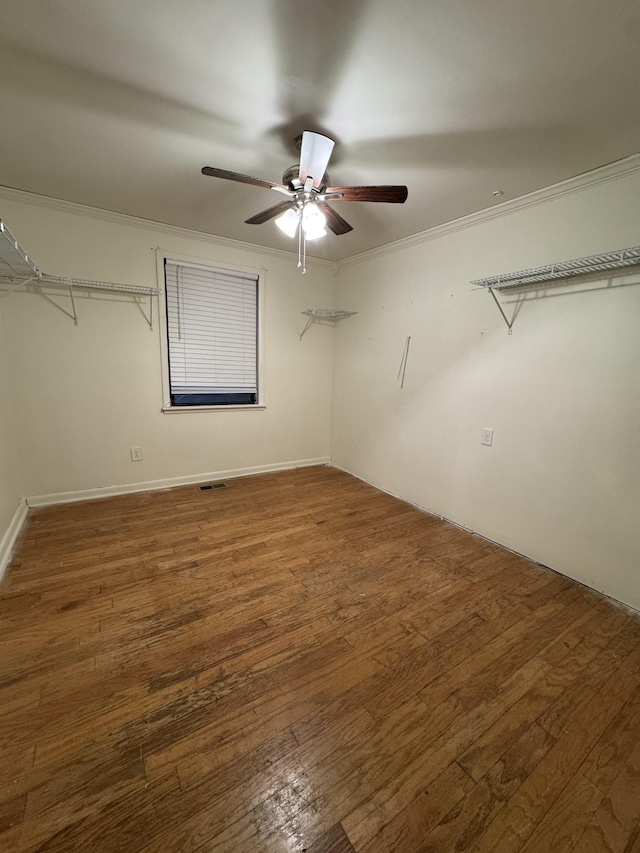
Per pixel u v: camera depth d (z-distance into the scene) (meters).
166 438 3.33
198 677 1.39
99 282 2.72
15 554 2.19
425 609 1.83
